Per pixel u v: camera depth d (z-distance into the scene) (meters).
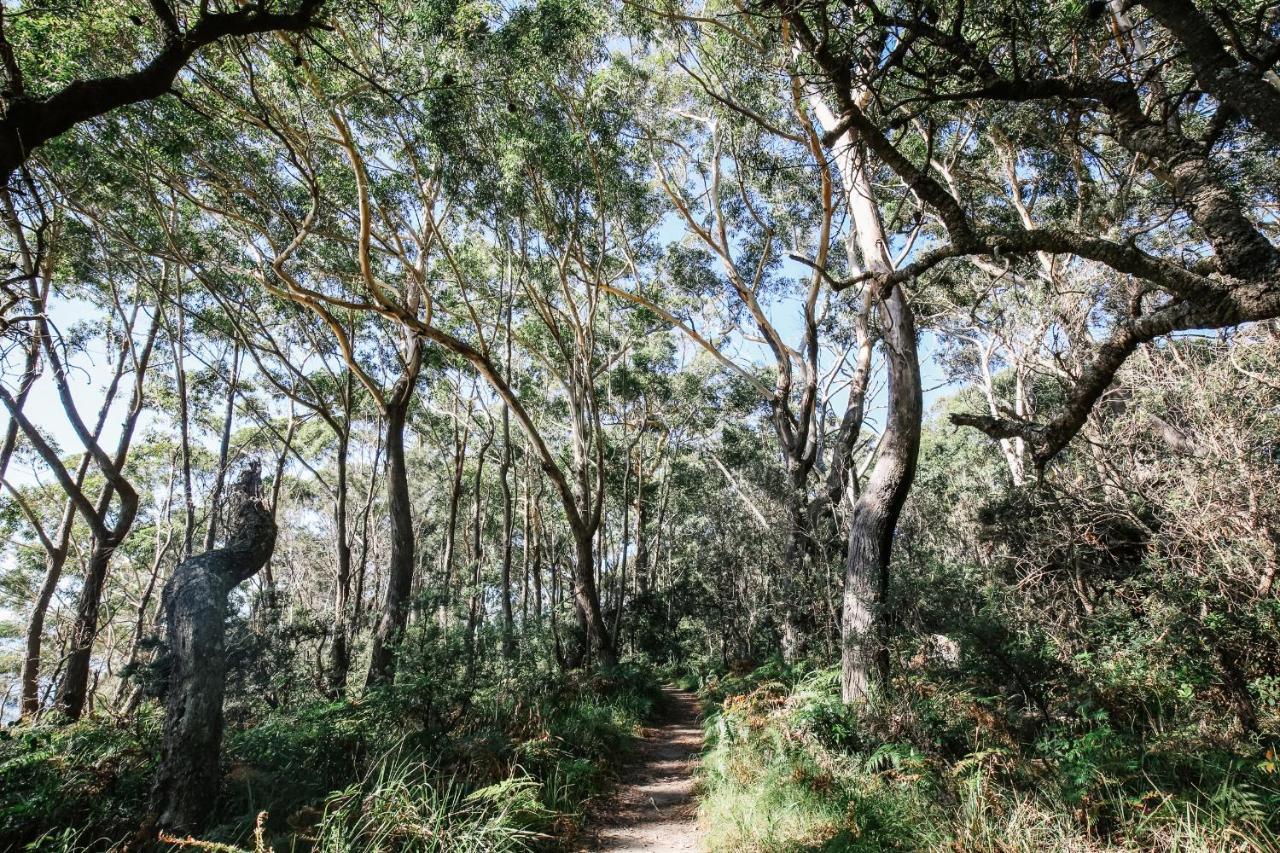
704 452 29.19
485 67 11.20
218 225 15.19
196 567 5.36
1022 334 8.11
